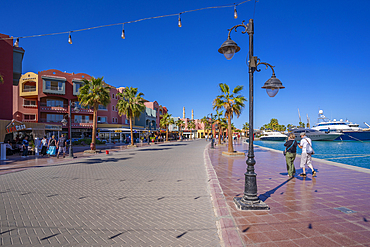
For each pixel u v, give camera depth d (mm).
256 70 5355
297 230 3678
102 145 36312
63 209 5012
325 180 7477
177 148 28578
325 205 4910
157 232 3801
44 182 7957
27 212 4809
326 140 59219
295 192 5996
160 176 9094
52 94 39156
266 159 14141
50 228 3977
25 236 3658
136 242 3430
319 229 3709
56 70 40219
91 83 22859
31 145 18688
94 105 22078
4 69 23281
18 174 9672
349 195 5656
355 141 59812
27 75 38906
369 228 3727
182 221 4297
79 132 41844
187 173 9820
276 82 5402
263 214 4414
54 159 15703
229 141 18031
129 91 33188
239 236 3477
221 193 6043
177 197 5984
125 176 9109
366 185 6707
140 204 5379
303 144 8141
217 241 3467
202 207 5133
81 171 10453
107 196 6098
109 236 3650
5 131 15625
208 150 23578
